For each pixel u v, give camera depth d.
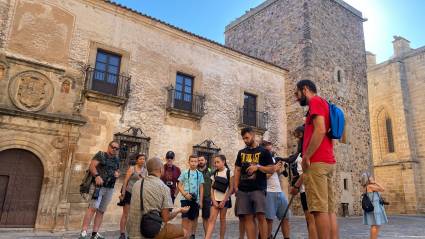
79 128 9.94
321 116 2.90
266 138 15.14
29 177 9.01
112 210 10.03
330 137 3.12
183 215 5.68
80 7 10.80
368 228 9.15
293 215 14.64
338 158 15.76
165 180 6.71
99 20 11.12
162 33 12.64
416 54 22.89
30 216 8.83
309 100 3.16
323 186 2.93
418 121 22.12
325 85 16.36
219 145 13.30
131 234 3.37
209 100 13.46
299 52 16.42
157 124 11.70
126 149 10.80
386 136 24.19
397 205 21.97
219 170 5.64
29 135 9.04
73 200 9.40
